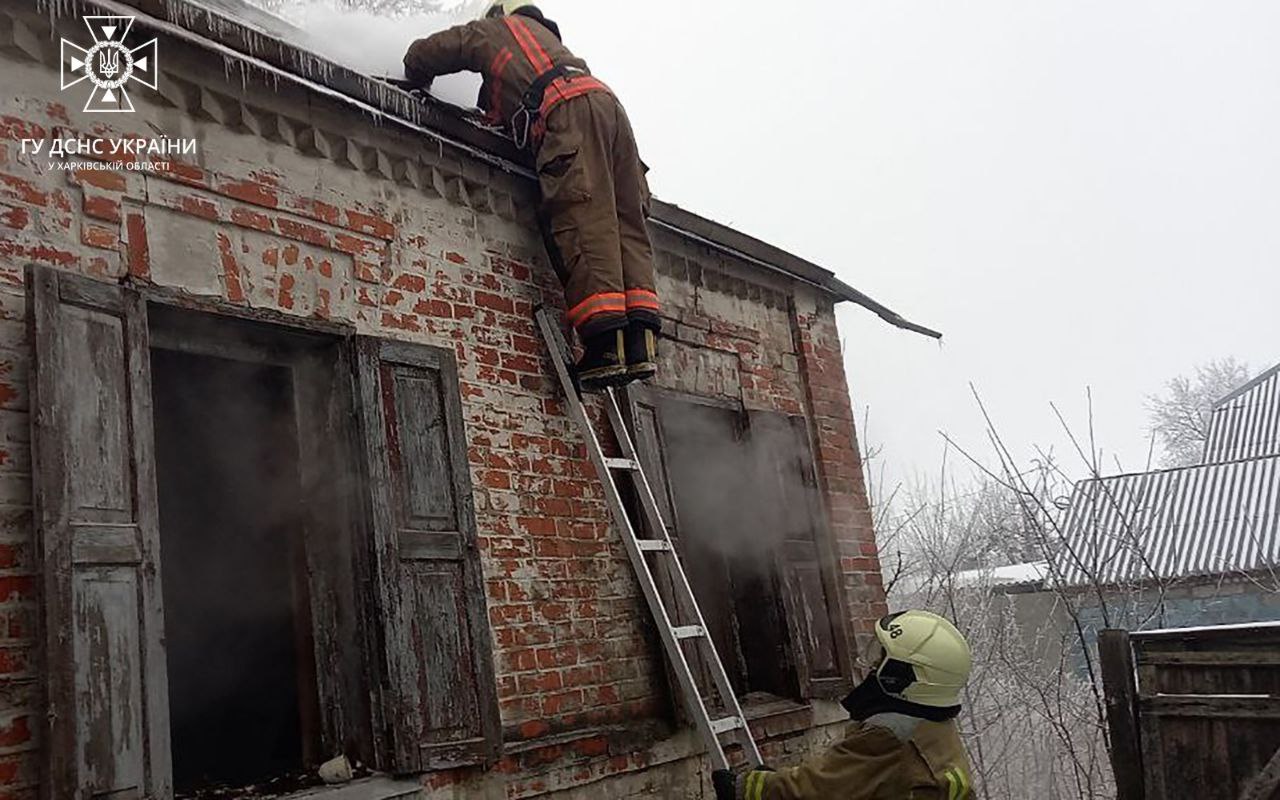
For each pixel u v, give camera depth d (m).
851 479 6.82
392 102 4.16
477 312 4.55
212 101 3.69
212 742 3.95
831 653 6.10
